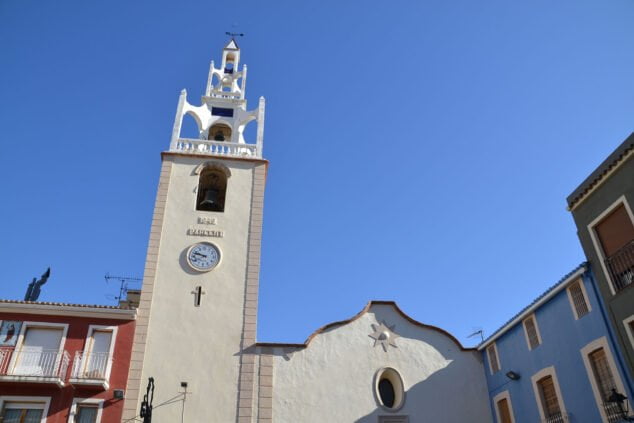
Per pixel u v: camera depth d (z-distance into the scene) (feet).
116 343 77.20
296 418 77.77
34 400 70.79
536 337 75.72
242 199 95.04
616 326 61.26
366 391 81.97
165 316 81.51
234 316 83.46
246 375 79.15
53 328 76.02
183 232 89.71
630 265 60.59
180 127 102.22
